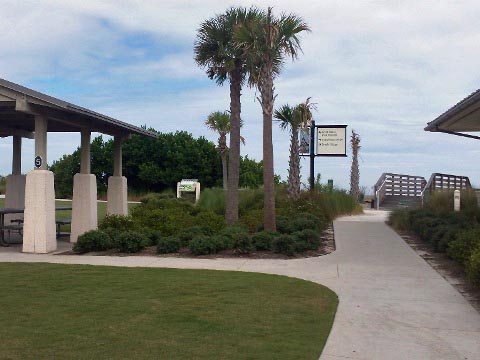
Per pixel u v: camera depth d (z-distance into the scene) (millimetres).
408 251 13828
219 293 8844
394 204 31078
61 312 7566
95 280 9945
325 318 7434
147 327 6852
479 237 10797
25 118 16688
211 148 47594
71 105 13734
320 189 24906
